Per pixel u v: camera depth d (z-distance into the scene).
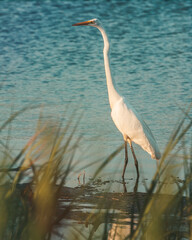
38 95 17.62
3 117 14.85
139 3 40.59
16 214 5.98
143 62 23.53
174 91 18.23
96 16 35.59
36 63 23.28
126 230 7.72
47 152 6.23
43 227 5.90
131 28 32.06
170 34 30.28
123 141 13.18
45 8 38.12
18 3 39.72
